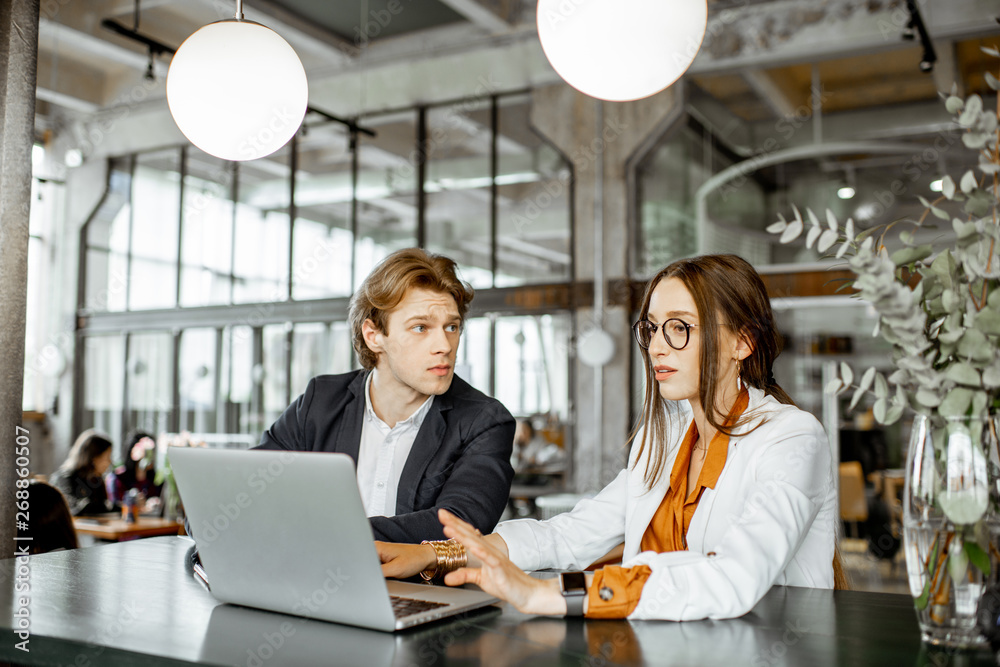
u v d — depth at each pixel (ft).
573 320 28.45
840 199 32.55
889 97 31.48
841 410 26.55
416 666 3.13
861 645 3.39
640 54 6.03
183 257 35.73
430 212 31.12
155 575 5.07
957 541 3.38
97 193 37.50
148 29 27.86
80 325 37.68
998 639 3.34
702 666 3.09
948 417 3.50
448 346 5.86
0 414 7.11
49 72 31.78
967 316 3.59
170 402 35.81
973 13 21.27
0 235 7.18
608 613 3.82
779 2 23.48
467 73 28.45
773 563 4.04
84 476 20.84
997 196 3.64
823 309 29.40
